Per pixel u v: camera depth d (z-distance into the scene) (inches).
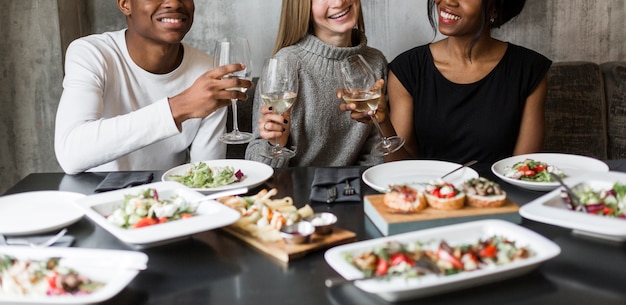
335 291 43.9
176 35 81.9
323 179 64.1
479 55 88.9
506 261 44.7
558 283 44.2
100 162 72.4
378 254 44.7
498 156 89.9
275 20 117.3
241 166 70.8
